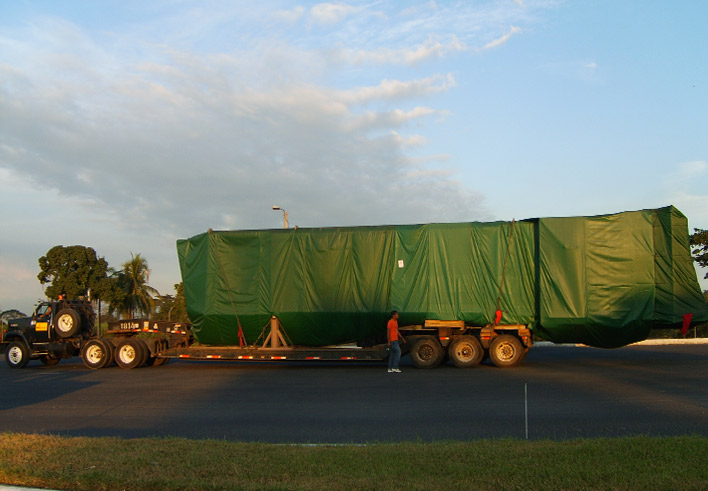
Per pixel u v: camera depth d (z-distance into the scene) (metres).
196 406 12.92
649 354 23.56
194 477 6.77
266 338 20.70
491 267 19.59
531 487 6.27
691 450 7.57
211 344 21.64
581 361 20.70
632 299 18.53
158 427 10.76
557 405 12.19
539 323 19.22
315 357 19.75
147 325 21.58
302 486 6.37
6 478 6.96
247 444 8.48
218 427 10.70
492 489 6.25
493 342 19.25
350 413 11.90
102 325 36.88
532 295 19.39
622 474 6.62
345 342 20.80
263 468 7.12
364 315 20.03
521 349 19.06
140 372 19.66
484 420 10.91
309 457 7.59
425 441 9.19
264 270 20.73
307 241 20.62
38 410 12.65
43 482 6.82
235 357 20.33
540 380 15.88
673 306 18.34
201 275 21.05
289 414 11.88
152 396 14.35
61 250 43.91
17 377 18.94
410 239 20.14
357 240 20.38
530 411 11.63
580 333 19.11
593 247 18.88
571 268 18.89
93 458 7.60
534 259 19.44
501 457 7.40
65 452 7.93
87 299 25.62
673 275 18.45
